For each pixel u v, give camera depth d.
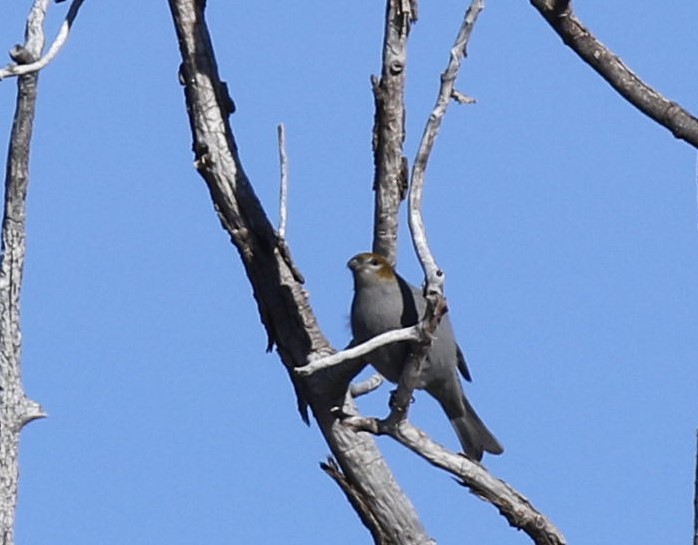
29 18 12.16
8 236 11.94
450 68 11.84
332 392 13.14
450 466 12.54
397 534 13.19
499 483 12.66
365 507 13.19
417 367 11.94
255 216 13.12
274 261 13.12
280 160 13.02
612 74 12.56
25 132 12.00
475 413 13.98
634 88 12.52
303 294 13.20
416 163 11.80
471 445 13.99
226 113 13.21
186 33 13.20
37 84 12.04
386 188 13.99
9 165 11.98
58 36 12.07
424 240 11.73
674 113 12.47
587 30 12.65
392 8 13.70
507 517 12.70
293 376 13.24
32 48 12.04
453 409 13.92
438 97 11.86
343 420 12.53
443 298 11.62
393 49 13.80
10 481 11.56
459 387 13.77
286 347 13.27
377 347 11.70
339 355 11.59
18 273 11.91
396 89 13.86
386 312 13.42
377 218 14.05
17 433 11.65
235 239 13.12
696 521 10.65
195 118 13.19
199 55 13.20
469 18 11.84
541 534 12.73
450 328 13.44
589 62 12.65
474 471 12.59
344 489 13.21
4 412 11.64
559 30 12.65
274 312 13.22
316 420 13.27
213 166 13.11
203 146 13.12
